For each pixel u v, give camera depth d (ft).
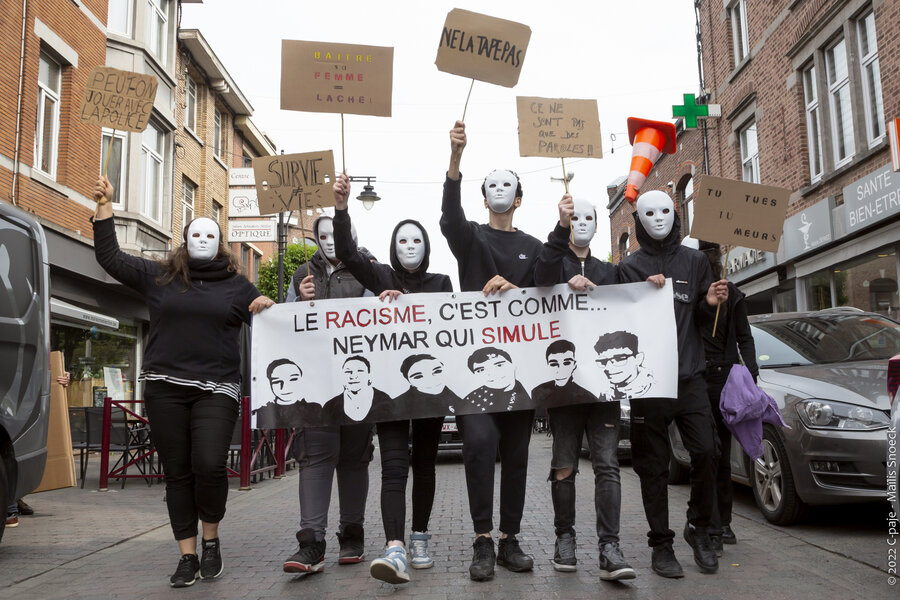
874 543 15.53
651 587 12.32
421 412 13.89
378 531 18.61
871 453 15.71
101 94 14.29
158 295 13.67
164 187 58.49
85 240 43.42
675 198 67.92
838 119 41.91
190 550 13.42
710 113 57.26
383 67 14.42
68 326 44.55
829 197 40.93
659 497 13.23
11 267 16.48
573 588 12.34
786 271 47.39
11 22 37.45
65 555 16.33
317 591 12.57
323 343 14.29
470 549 15.98
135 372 53.62
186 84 65.57
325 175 14.92
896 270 35.86
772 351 21.21
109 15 50.39
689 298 14.08
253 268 92.53
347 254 13.92
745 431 14.69
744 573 13.17
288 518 21.33
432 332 14.24
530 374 13.91
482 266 14.33
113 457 44.68
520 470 13.87
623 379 13.57
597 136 13.85
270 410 14.12
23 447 16.25
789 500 17.29
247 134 84.12
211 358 13.53
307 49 14.34
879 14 36.55
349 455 14.65
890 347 20.03
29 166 38.65
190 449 13.52
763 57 50.03
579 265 14.74
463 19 13.70
